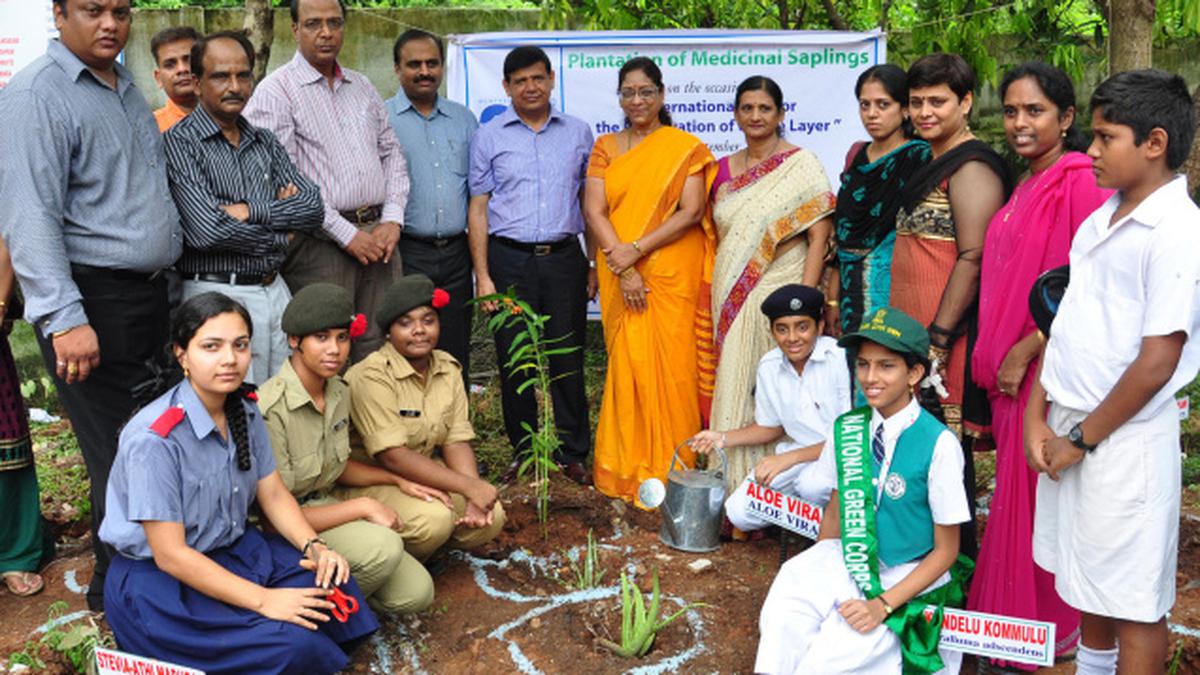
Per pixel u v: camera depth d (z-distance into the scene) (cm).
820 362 409
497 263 491
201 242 374
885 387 315
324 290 350
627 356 474
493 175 487
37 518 405
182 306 313
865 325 318
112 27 337
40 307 332
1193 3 494
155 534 309
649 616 349
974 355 343
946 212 360
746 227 442
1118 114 256
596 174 479
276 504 343
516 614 378
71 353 334
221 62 374
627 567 410
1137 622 278
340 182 446
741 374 446
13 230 330
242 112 435
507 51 564
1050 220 321
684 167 462
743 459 443
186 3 738
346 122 450
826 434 411
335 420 373
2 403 388
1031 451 294
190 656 314
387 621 371
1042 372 292
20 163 327
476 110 570
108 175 345
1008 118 333
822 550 337
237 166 385
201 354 308
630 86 463
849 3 640
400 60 481
